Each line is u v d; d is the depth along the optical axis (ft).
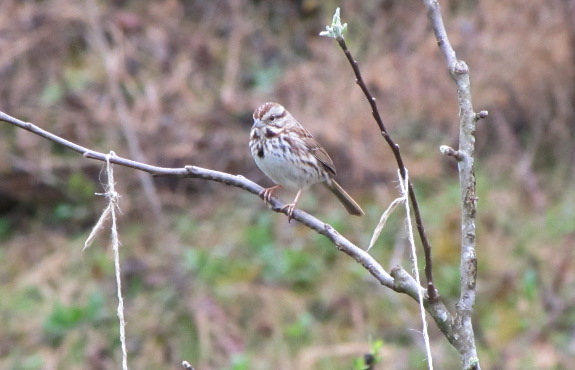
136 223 44.60
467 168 13.60
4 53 48.52
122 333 14.48
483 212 44.86
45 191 45.68
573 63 48.14
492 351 37.99
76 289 41.57
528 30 48.47
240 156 46.55
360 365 19.07
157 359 38.11
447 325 13.75
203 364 37.76
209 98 48.70
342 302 40.16
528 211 45.24
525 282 40.78
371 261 15.40
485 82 48.60
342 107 47.73
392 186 45.91
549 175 47.37
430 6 14.14
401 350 37.81
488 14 49.29
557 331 38.86
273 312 39.93
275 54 51.75
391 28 51.24
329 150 46.60
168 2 52.60
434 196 45.57
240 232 43.88
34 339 39.22
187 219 44.86
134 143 45.85
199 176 17.54
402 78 48.55
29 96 47.55
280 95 48.88
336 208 44.91
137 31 51.26
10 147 45.83
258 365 37.50
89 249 43.47
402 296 40.34
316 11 53.31
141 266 41.91
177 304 40.16
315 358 37.70
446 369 36.50
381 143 47.06
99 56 49.62
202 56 50.72
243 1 53.78
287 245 43.19
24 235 45.09
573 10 47.98
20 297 41.47
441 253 41.81
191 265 41.68
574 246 42.47
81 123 46.57
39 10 50.24
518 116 49.03
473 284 13.64
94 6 50.85
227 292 40.60
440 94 48.32
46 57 49.08
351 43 50.90
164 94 48.60
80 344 38.65
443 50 13.98
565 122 48.14
